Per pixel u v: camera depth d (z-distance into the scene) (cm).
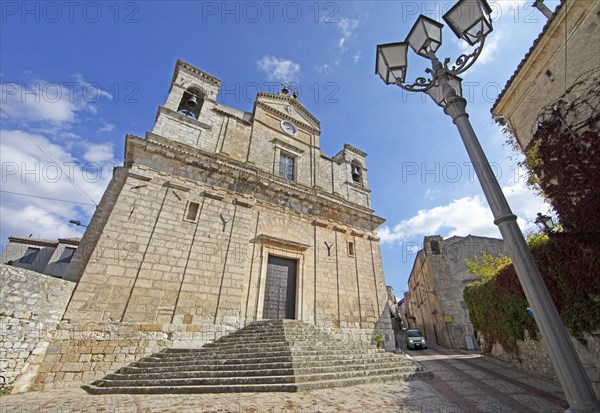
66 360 756
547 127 855
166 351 876
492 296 1036
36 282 750
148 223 1046
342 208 1614
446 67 427
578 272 637
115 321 857
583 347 634
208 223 1170
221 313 1032
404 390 607
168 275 997
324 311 1296
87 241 1020
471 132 373
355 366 748
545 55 885
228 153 1459
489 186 336
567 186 768
